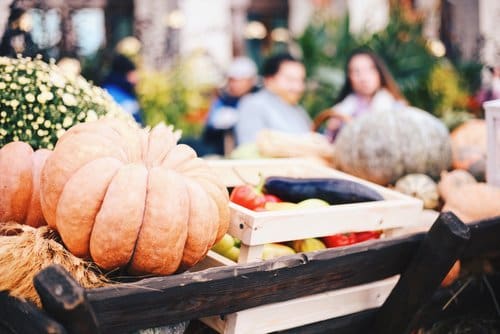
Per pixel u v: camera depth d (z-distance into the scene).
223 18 9.16
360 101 4.78
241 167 2.52
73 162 1.59
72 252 1.59
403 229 2.21
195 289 1.57
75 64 4.34
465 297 2.40
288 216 1.87
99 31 8.15
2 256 1.53
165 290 1.51
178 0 8.58
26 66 2.03
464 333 2.44
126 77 5.11
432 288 1.97
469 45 5.66
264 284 1.71
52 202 1.59
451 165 2.96
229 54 9.27
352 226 2.03
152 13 7.78
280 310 1.84
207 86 7.18
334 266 1.85
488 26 5.68
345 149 2.92
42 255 1.53
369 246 1.92
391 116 2.90
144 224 1.55
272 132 3.24
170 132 1.85
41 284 1.33
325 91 6.69
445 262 1.93
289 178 2.29
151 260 1.57
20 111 1.95
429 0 6.89
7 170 1.71
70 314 1.32
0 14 3.18
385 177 2.83
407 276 2.01
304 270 1.78
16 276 1.51
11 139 1.95
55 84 2.00
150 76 6.61
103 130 1.68
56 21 4.32
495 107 2.52
